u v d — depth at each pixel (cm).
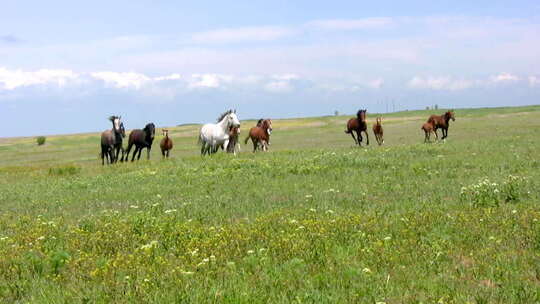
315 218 1046
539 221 889
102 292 603
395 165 2003
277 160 2325
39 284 672
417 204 1197
